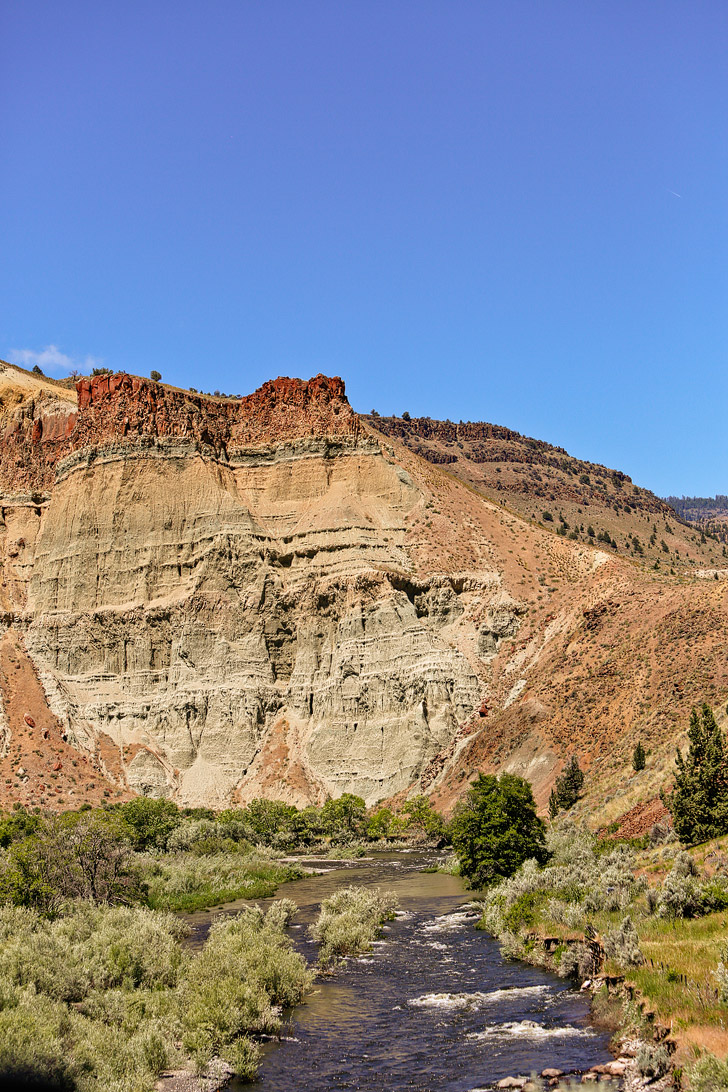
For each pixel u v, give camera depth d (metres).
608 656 96.56
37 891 45.53
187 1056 27.05
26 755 111.69
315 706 121.44
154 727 122.81
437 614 125.94
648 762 65.62
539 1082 22.84
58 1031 25.92
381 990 34.09
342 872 75.56
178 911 57.28
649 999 26.09
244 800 113.56
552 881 44.19
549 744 89.38
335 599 126.00
